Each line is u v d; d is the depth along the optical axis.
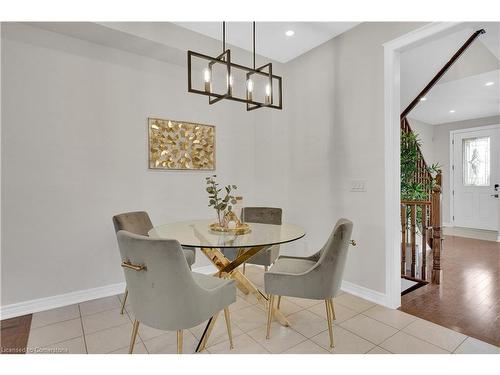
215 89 3.61
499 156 6.12
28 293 2.45
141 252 1.49
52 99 2.55
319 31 2.93
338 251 1.87
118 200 2.91
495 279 3.24
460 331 2.13
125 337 2.07
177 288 1.52
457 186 6.74
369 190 2.69
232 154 3.76
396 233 2.53
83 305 2.61
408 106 4.09
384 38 2.55
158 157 3.13
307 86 3.35
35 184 2.48
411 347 1.93
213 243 1.95
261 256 2.78
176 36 2.87
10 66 2.38
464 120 6.63
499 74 4.04
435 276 3.10
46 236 2.54
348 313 2.43
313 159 3.28
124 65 2.94
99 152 2.79
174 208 3.27
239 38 3.12
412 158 3.78
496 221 6.16
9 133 2.37
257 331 2.15
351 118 2.85
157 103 3.15
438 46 3.24
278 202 3.71
